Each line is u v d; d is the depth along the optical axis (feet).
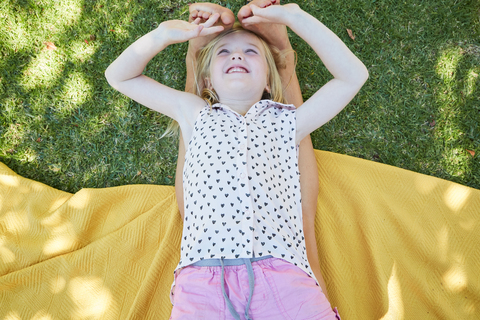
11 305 5.19
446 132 5.84
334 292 5.26
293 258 4.16
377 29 5.98
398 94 5.93
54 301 5.22
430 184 5.39
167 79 6.03
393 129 5.92
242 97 4.94
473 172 5.75
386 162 5.89
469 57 5.87
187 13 6.05
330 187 5.62
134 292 5.32
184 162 5.04
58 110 6.03
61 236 5.43
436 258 5.21
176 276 4.34
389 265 5.28
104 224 5.59
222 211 4.15
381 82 5.96
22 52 6.02
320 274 4.98
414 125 5.89
